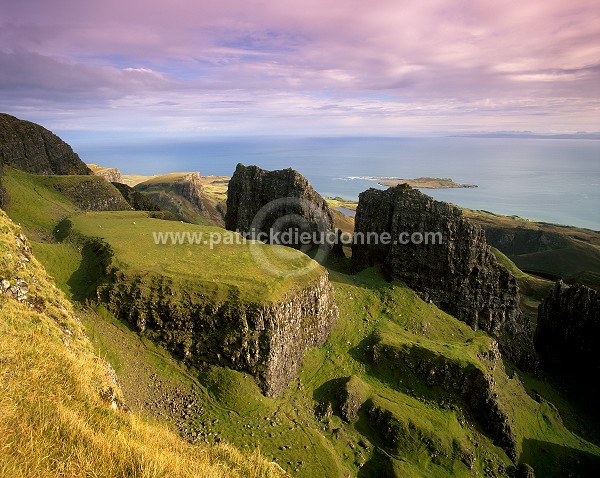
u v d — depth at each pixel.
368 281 113.69
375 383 80.31
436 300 112.12
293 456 57.72
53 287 45.78
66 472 17.61
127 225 104.00
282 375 70.44
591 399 112.50
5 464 16.39
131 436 23.78
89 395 26.08
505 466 73.69
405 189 123.06
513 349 111.31
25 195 129.88
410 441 69.19
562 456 81.44
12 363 24.95
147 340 66.12
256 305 67.81
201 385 63.12
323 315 85.56
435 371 80.75
